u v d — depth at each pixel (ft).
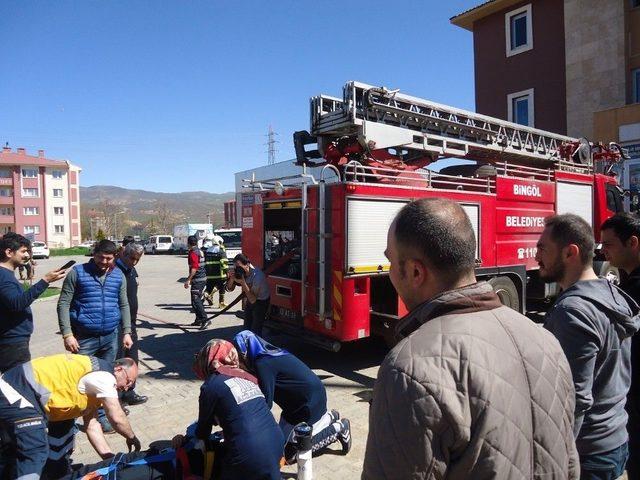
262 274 22.09
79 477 10.00
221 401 9.87
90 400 10.26
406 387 3.93
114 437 15.16
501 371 4.08
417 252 4.64
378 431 4.03
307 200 20.97
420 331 4.34
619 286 9.07
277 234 25.05
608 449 6.84
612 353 6.80
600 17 62.03
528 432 4.07
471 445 3.86
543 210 27.73
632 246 8.86
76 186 250.16
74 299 15.62
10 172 231.71
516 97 71.87
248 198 25.52
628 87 60.03
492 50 74.74
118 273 16.34
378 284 21.54
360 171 21.67
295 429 11.74
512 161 31.24
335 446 14.32
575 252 7.47
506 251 25.11
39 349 26.84
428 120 25.11
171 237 163.32
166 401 18.11
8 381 9.57
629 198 37.76
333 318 19.77
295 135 25.23
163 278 69.51
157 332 30.12
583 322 6.51
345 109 21.86
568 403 4.49
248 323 23.27
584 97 63.41
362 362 22.93
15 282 13.74
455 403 3.85
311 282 20.67
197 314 30.68
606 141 57.88
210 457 10.08
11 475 9.66
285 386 13.09
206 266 38.99
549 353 4.50
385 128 22.70
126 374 11.31
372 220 19.88
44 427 9.70
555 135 32.45
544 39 68.33
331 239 19.77
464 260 4.58
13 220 232.53
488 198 24.02
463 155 27.09
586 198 31.12
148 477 9.75
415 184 21.56
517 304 25.72
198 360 10.72
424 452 3.78
